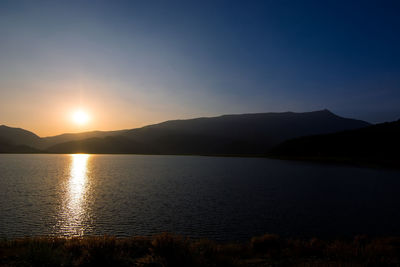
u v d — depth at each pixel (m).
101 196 39.78
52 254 8.76
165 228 22.89
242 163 143.38
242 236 20.44
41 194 41.56
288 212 28.78
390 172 82.06
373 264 8.92
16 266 8.04
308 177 68.75
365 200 36.28
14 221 25.19
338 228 22.48
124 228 22.98
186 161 170.62
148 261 8.87
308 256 11.45
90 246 9.44
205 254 10.17
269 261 10.48
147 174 79.50
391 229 22.11
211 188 48.56
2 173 79.56
